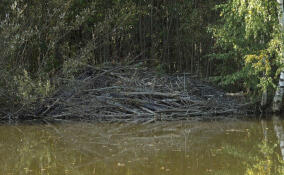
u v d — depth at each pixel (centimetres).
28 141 949
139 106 1295
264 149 852
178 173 675
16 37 1219
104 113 1272
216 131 1055
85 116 1261
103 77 1400
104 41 1514
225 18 1391
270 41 1223
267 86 1298
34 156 808
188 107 1294
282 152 827
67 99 1262
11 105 1238
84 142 938
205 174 668
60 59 1507
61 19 1423
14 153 833
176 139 966
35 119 1245
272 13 1223
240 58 1405
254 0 1147
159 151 844
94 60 1512
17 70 1260
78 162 758
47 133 1042
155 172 682
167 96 1317
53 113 1264
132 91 1318
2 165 739
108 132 1056
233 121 1205
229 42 1353
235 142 923
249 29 1201
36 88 1184
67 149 870
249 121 1202
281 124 1145
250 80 1344
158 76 1452
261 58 1195
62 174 679
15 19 1277
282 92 1291
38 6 1384
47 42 1442
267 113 1333
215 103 1316
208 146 887
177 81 1434
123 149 868
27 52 1398
